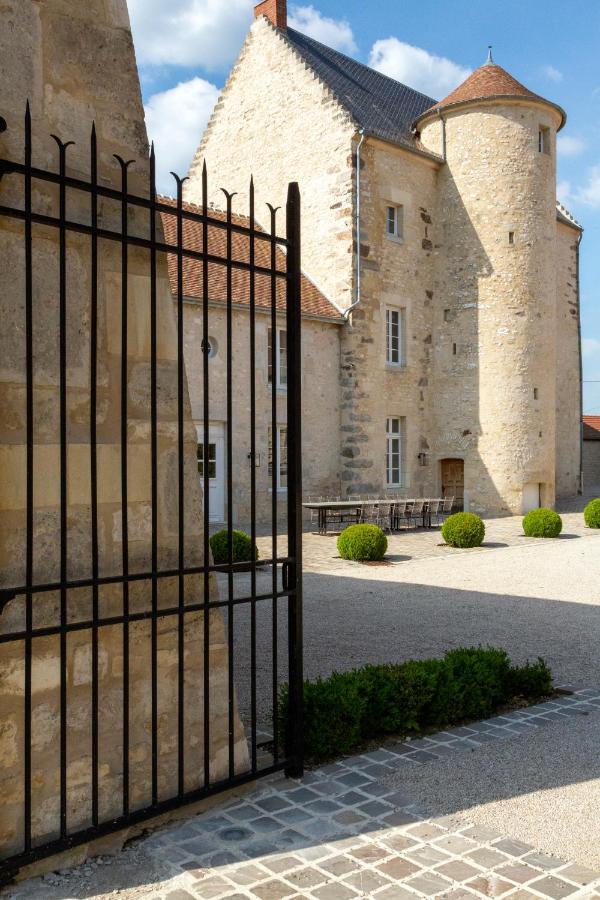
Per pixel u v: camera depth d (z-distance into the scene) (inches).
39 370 122.3
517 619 323.3
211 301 646.5
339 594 384.5
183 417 134.3
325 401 762.8
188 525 145.1
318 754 167.9
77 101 129.5
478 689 197.8
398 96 975.6
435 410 870.4
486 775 158.6
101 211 132.2
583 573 458.3
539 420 840.9
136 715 134.0
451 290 859.4
